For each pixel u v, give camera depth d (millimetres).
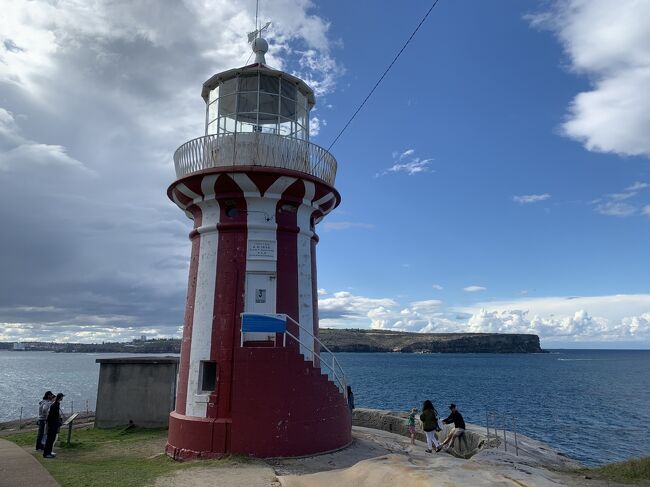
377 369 116812
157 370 18859
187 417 12820
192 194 14219
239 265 13516
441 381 81375
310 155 14359
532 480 8000
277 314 12844
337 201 15844
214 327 13211
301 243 14422
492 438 15906
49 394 14039
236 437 12133
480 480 7766
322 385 13227
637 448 28906
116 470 10664
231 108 15016
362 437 15930
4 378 88188
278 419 12297
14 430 19594
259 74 14875
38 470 10438
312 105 16594
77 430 18062
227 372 12742
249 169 13250
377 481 8375
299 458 12250
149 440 15672
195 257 14352
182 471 10555
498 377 93312
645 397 57844
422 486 7590
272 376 12453
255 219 13797
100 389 18828
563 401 53156
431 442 15086
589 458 26297
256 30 15789
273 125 14977
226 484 9406
